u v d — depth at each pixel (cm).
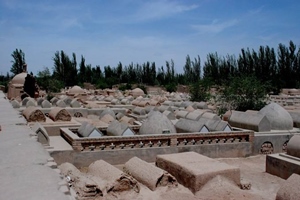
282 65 5788
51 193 410
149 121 1320
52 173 493
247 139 1355
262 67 5631
